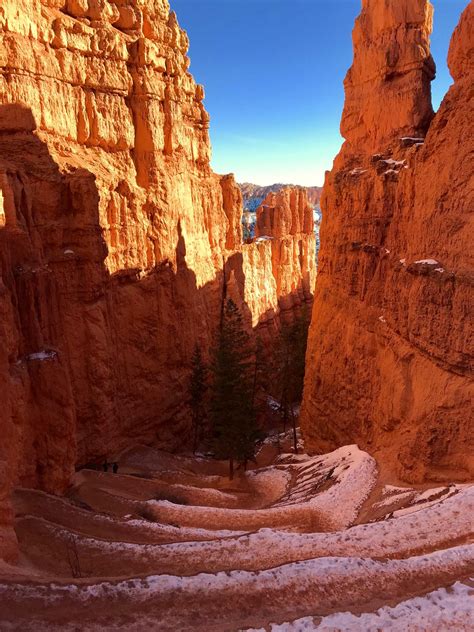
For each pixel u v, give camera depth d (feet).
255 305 234.79
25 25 103.91
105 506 82.64
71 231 103.19
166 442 139.13
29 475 72.90
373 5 121.60
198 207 176.14
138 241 128.98
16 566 49.29
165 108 142.61
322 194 141.28
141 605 40.01
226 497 100.27
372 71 121.29
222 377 127.85
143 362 131.03
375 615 38.32
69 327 102.42
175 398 143.74
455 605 39.34
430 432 75.36
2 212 71.67
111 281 119.44
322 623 37.29
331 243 128.98
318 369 126.41
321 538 58.23
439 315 78.28
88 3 122.93
